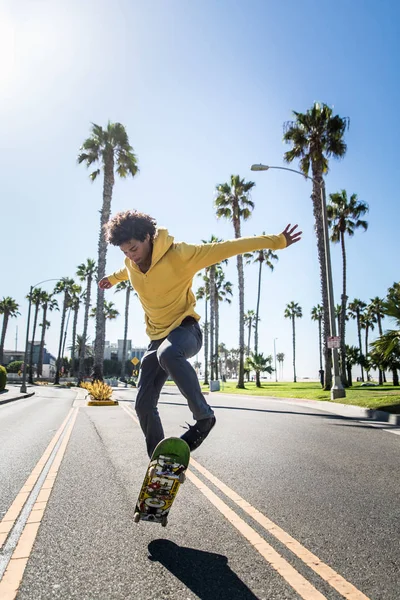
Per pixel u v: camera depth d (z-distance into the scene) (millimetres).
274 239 3059
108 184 26875
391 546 2672
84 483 4270
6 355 105062
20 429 9008
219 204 36156
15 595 2051
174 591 2094
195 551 2580
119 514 3297
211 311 50656
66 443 6863
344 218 33844
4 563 2420
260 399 20984
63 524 3070
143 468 4918
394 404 11500
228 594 2061
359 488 4062
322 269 25062
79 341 93688
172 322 3033
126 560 2455
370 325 72438
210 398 22375
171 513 3301
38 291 71250
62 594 2064
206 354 58094
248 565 2383
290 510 3383
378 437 7297
